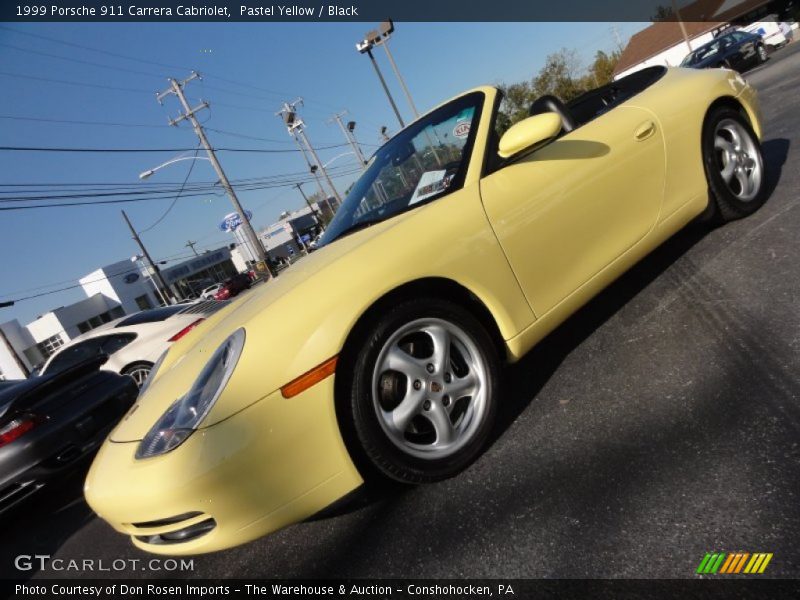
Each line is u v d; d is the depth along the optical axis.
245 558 2.28
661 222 2.87
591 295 2.55
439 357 2.09
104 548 3.06
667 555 1.45
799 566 1.29
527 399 2.52
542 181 2.42
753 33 19.41
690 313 2.67
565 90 47.81
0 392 4.10
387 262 2.02
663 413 2.03
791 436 1.67
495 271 2.21
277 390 1.82
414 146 2.88
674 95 3.11
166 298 44.00
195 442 1.78
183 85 25.78
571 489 1.83
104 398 4.43
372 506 2.19
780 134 5.60
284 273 2.77
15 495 3.79
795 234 2.97
